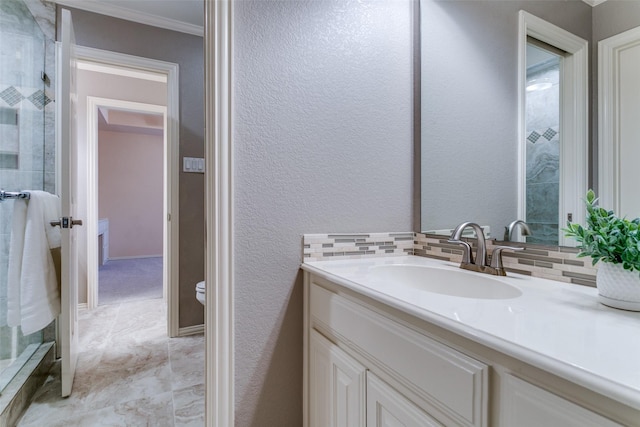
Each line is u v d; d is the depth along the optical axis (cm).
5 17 167
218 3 100
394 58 134
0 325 156
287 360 112
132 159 562
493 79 112
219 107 100
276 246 110
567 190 88
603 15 82
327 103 119
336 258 120
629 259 62
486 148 113
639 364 41
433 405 62
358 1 126
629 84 77
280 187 111
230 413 102
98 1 207
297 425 114
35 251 153
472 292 97
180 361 191
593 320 58
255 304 107
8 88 170
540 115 97
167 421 137
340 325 92
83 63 213
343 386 89
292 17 113
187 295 233
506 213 105
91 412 142
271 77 109
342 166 122
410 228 138
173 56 232
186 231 233
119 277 415
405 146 137
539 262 94
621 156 78
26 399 147
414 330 67
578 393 42
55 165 202
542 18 97
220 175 100
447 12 129
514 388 49
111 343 215
